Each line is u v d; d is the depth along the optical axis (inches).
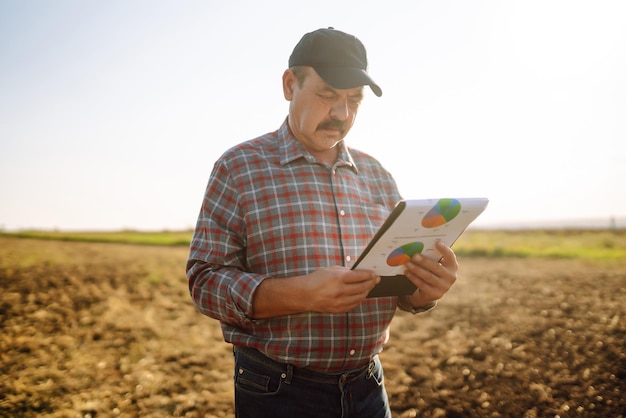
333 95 68.4
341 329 68.5
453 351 220.7
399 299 81.7
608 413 152.5
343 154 76.7
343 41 69.5
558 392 169.6
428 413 163.8
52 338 246.1
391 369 203.9
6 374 194.7
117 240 941.2
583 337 218.5
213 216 69.4
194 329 274.1
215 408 172.4
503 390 175.8
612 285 323.6
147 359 221.3
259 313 64.4
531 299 302.8
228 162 71.1
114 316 295.7
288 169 71.4
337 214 71.7
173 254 674.2
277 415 68.2
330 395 69.2
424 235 63.0
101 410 168.4
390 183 83.4
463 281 385.4
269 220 68.3
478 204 62.3
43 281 393.4
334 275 59.5
